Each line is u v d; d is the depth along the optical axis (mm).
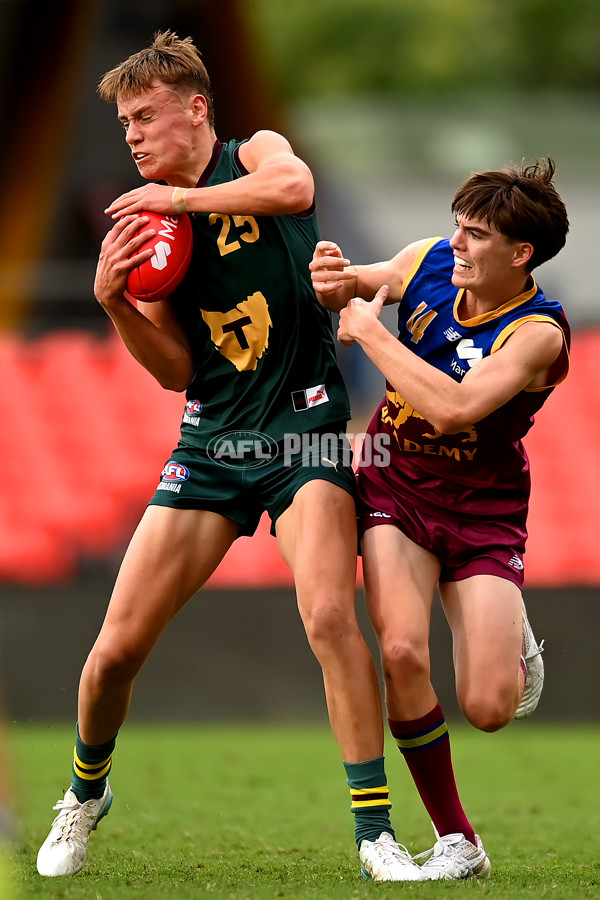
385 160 71312
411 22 87500
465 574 13047
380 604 12648
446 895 11148
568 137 74688
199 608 30469
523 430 13188
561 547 31547
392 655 12383
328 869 13289
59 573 31844
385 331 12602
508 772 23891
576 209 64188
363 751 12391
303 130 74938
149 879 12344
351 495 12953
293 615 30453
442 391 12195
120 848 14914
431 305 13031
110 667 12703
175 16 41375
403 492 13203
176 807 19078
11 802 18328
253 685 30312
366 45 87250
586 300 48531
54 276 33938
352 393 37281
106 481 32188
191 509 13023
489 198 12156
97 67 42188
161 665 30328
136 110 12922
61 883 12047
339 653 12273
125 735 28859
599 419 32344
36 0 40812
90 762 13172
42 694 30109
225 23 40625
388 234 62688
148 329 13219
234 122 41594
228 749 26422
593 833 16891
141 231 12812
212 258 13125
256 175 12688
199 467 13117
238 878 12461
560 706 30453
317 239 13633
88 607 30344
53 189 42438
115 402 32562
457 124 76438
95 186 42688
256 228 13094
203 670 30344
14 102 41969
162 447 32406
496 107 79750
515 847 15594
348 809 18984
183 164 13086
